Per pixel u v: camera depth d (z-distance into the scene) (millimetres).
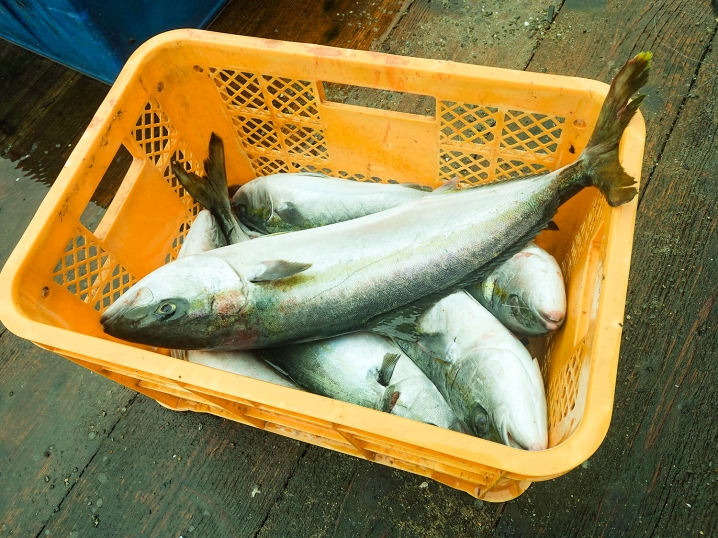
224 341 611
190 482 684
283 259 603
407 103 860
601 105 516
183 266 594
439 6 917
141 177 649
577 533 613
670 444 636
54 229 539
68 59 968
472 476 503
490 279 622
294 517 655
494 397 536
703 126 776
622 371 674
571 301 575
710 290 696
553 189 549
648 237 732
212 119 714
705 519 604
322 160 736
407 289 599
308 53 576
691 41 824
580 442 374
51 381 756
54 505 689
